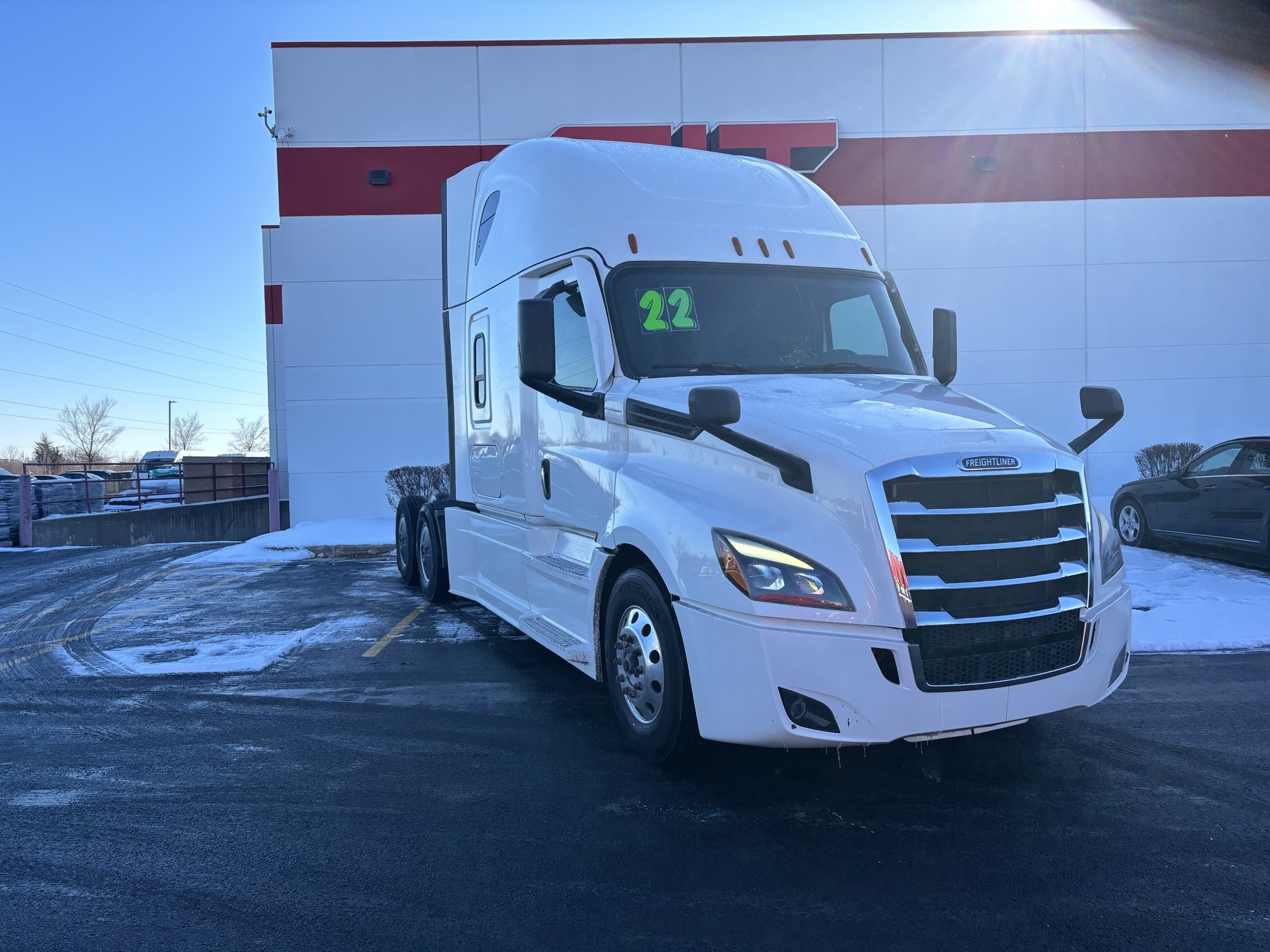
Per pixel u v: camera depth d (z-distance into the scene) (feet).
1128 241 53.72
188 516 76.54
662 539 13.33
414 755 15.30
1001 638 12.12
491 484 22.11
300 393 53.21
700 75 53.06
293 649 23.15
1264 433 54.29
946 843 11.84
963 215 53.52
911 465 11.87
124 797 13.61
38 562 46.09
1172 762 14.66
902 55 53.36
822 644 11.65
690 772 14.01
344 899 10.51
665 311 16.28
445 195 26.55
